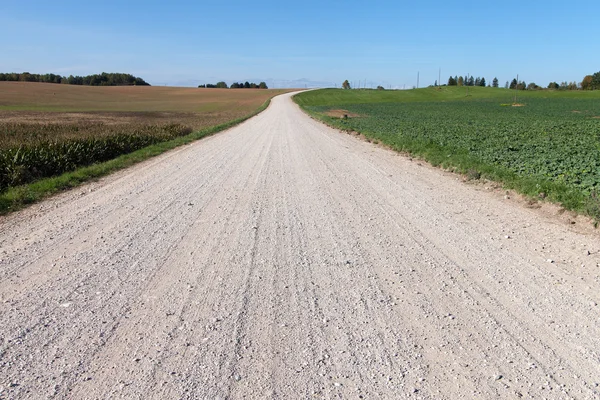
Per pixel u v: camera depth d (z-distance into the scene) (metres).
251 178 11.67
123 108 85.88
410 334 3.88
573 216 7.60
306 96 118.00
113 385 3.18
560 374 3.29
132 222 7.55
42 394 3.07
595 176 10.40
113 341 3.78
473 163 12.53
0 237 6.77
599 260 5.62
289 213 8.08
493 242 6.39
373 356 3.54
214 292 4.77
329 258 5.79
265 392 3.09
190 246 6.29
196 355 3.56
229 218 7.76
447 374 3.30
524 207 8.47
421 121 41.16
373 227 7.17
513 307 4.37
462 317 4.18
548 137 23.47
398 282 5.01
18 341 3.78
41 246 6.31
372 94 130.25
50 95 108.31
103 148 17.86
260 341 3.78
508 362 3.45
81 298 4.62
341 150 17.97
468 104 89.56
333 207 8.51
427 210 8.27
